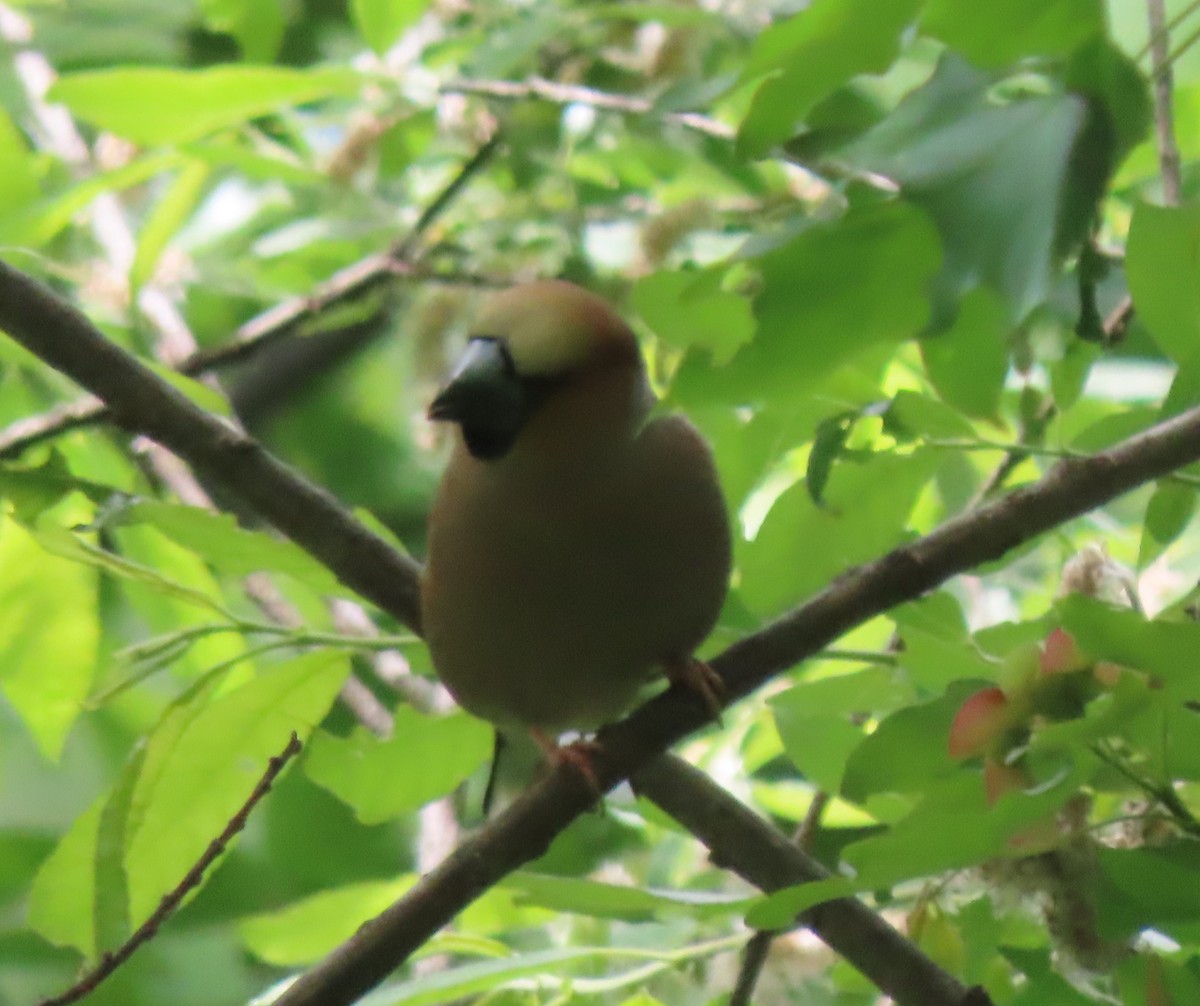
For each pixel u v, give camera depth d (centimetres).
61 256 838
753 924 397
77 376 547
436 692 772
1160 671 361
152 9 941
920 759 420
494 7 809
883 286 312
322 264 909
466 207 849
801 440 548
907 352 621
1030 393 554
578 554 523
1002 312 327
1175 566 627
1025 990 478
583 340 509
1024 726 394
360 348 1065
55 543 525
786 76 315
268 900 909
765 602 552
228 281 896
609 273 780
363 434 1075
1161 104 505
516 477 516
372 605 568
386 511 1062
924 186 306
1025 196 304
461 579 537
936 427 450
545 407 507
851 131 334
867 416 479
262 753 543
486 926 619
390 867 923
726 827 552
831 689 536
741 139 322
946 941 523
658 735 535
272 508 555
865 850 373
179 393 556
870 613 500
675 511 527
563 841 749
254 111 673
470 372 505
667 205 823
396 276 834
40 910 530
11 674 641
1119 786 408
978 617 684
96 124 670
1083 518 659
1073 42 309
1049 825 382
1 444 675
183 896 464
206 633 532
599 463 514
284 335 847
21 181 735
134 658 525
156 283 888
